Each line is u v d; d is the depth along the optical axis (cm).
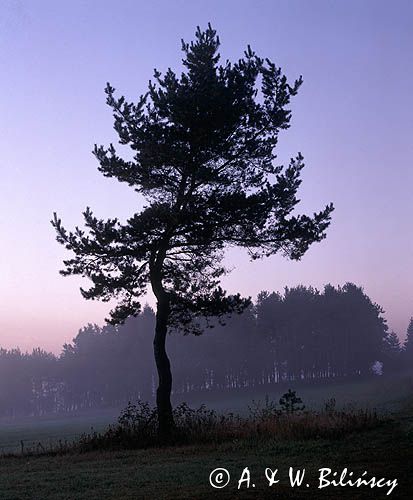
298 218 2483
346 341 14250
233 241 2561
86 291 2506
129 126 2466
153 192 2538
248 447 1778
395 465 1248
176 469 1434
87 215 2423
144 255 2439
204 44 2519
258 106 2534
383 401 4538
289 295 14550
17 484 1370
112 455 1884
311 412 2264
